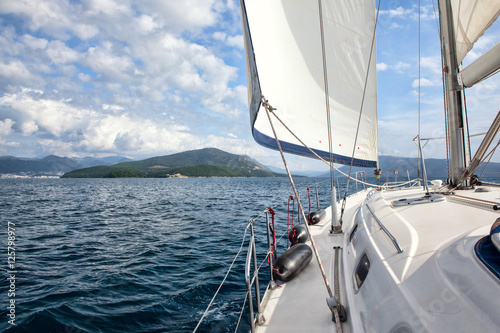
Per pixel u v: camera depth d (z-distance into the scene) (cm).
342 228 533
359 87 528
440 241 205
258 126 345
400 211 295
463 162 364
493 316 112
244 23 285
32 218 1811
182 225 1442
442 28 349
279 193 3816
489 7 285
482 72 282
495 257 139
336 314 239
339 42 493
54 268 815
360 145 561
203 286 652
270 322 283
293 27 389
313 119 428
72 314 547
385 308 180
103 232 1320
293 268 362
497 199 288
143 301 593
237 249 939
